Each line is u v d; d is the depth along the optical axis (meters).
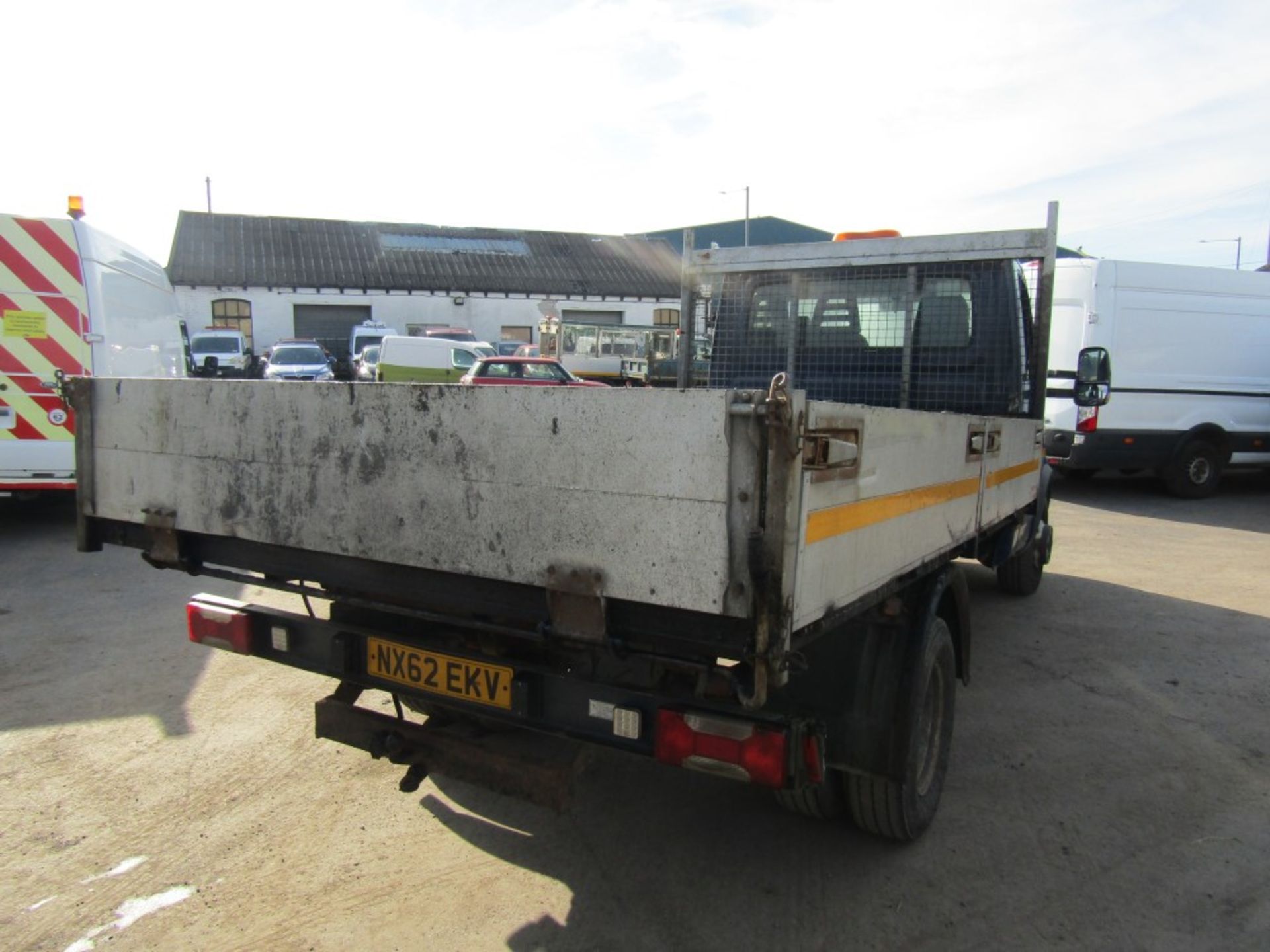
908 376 5.09
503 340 35.16
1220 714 4.52
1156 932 2.77
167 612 5.86
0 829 3.24
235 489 2.91
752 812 3.48
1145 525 10.13
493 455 2.36
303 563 2.85
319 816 3.37
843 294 5.21
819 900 2.91
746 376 5.52
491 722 2.89
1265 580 7.43
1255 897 2.96
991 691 4.79
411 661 2.81
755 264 5.41
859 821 3.16
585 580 2.24
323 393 2.65
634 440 2.12
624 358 26.19
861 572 2.45
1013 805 3.56
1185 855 3.21
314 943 2.65
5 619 5.67
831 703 2.81
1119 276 11.05
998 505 4.15
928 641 3.01
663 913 2.83
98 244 7.90
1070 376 11.21
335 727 2.98
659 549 2.11
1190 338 11.54
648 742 2.47
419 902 2.86
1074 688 4.85
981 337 4.90
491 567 2.40
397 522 2.56
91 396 3.26
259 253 34.59
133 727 4.11
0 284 7.35
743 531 1.99
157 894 2.87
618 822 3.39
